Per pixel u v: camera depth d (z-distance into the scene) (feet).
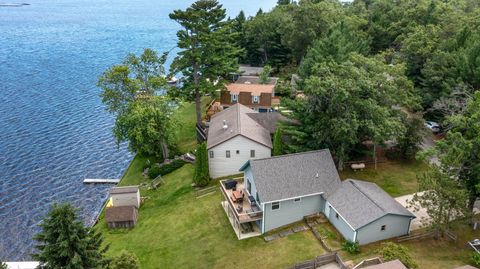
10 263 118.42
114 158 191.72
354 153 145.38
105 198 159.63
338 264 94.12
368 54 237.45
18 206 154.40
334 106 127.13
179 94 186.19
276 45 298.76
